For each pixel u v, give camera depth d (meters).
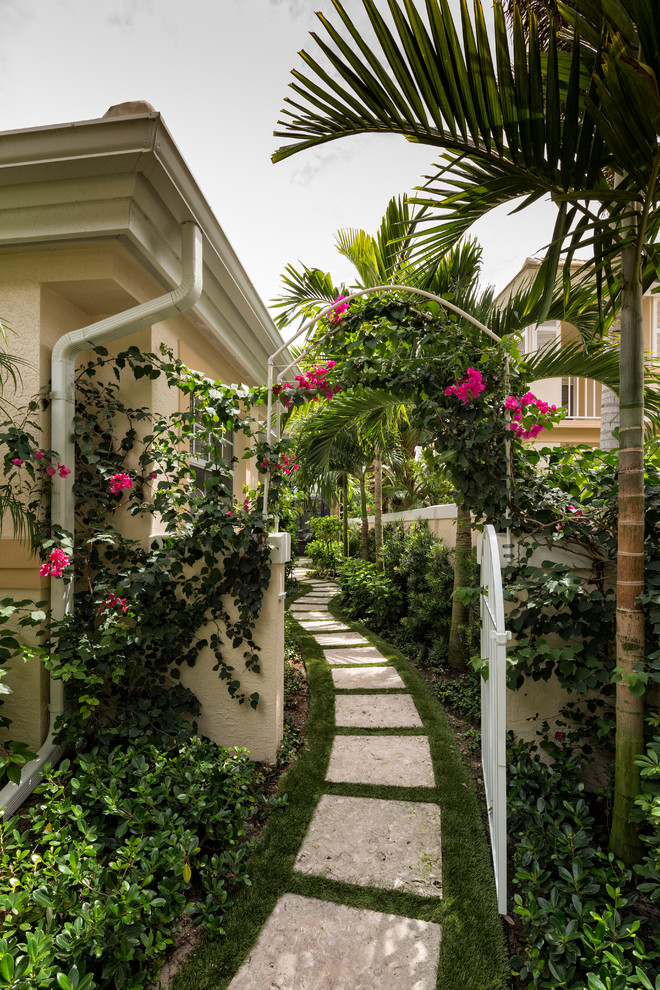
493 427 2.63
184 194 2.31
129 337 2.86
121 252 2.41
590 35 1.72
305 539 15.82
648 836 1.68
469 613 4.34
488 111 1.66
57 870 1.56
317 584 10.64
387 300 2.81
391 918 1.68
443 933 1.62
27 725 2.43
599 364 3.77
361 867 1.93
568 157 1.69
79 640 2.35
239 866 1.89
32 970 1.18
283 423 3.28
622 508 1.90
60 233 2.25
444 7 1.52
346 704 3.59
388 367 2.88
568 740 2.50
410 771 2.66
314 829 2.17
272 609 2.74
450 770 2.65
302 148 1.95
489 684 2.12
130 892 1.45
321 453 5.33
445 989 1.42
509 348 2.71
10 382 2.48
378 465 7.30
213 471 2.75
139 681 2.65
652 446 2.82
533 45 1.54
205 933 1.63
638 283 1.85
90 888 1.47
